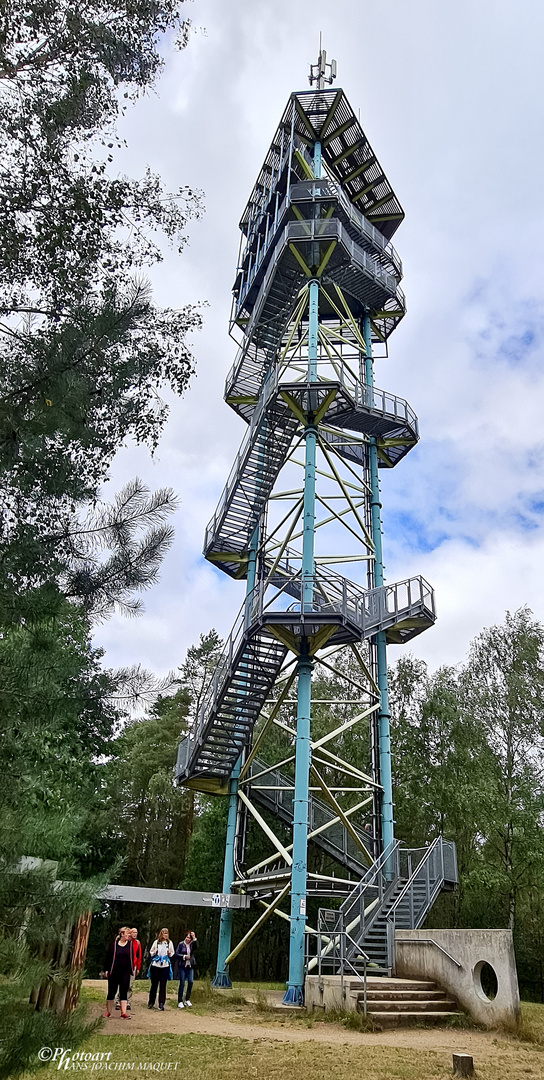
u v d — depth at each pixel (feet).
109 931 122.93
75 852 18.43
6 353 19.65
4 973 13.62
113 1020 41.60
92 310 21.57
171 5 26.68
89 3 25.93
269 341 82.48
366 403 77.10
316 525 75.46
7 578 17.47
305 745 57.98
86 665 19.95
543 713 103.71
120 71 25.91
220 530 78.43
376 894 59.57
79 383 18.80
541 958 113.60
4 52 24.43
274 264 75.87
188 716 142.72
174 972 72.43
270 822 114.62
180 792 129.39
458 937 46.80
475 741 106.32
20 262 23.48
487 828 95.14
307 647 60.75
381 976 51.72
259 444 72.28
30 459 18.03
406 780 105.91
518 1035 40.37
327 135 82.33
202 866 120.16
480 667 111.55
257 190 89.81
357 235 81.41
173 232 27.32
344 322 81.46
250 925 120.26
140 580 20.56
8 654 17.26
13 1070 14.14
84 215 24.80
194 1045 34.88
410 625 71.20
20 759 17.06
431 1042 38.09
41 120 24.12
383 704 69.10
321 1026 42.93
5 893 14.55
